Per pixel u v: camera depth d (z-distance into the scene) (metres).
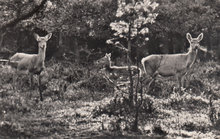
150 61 17.17
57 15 22.03
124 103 12.43
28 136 9.45
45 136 9.57
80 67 21.05
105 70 18.73
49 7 16.38
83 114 11.95
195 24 28.39
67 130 10.24
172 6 25.59
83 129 10.41
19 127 9.92
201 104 14.64
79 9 23.00
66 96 15.16
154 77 17.14
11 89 15.44
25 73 16.58
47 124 10.77
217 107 14.04
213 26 28.75
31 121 10.88
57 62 23.75
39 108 12.91
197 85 18.80
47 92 15.69
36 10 14.20
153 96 15.32
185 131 10.90
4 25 14.12
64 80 18.02
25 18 14.45
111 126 10.45
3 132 9.40
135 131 10.31
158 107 13.35
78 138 9.45
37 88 16.45
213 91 17.36
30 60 15.92
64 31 24.53
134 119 11.27
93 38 26.12
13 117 10.95
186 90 17.28
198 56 29.08
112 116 11.82
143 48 27.05
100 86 16.86
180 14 26.17
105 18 24.03
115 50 26.50
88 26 24.41
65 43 26.97
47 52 26.64
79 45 26.98
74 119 11.46
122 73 18.38
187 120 11.98
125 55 25.52
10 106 12.21
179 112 13.27
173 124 11.49
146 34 26.58
